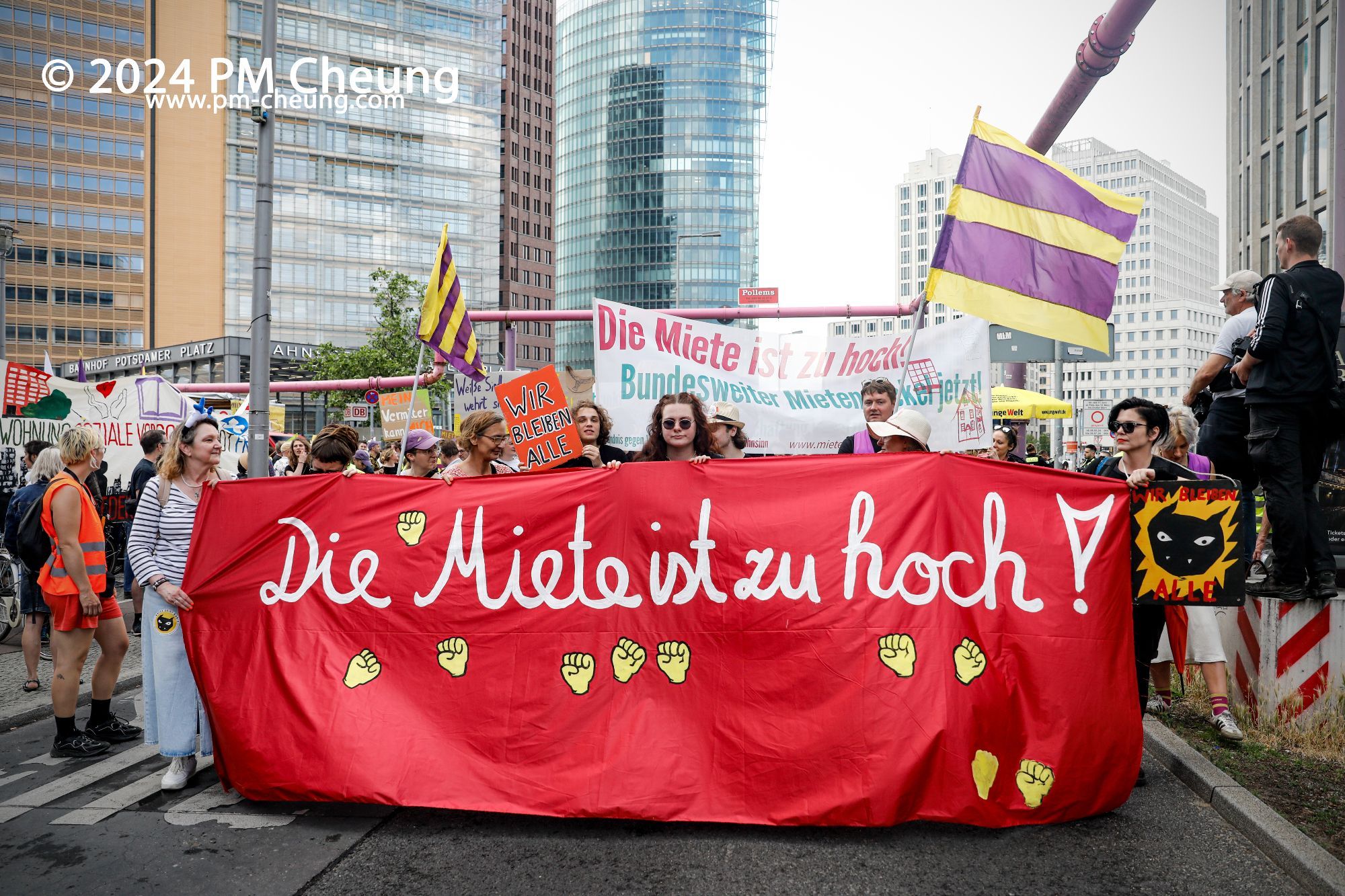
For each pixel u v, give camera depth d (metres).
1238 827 4.38
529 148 122.00
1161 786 4.99
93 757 5.73
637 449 9.26
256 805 4.81
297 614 4.97
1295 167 41.88
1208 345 153.12
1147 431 5.23
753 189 139.88
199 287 86.31
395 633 4.90
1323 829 4.20
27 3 81.38
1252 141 46.69
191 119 85.75
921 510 4.71
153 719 5.14
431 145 93.25
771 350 9.38
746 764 4.43
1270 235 44.66
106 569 6.03
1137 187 169.38
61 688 5.73
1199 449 6.81
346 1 89.12
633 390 9.25
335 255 88.31
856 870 3.94
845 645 4.54
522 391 6.50
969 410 8.79
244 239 87.38
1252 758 5.21
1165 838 4.29
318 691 4.82
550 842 4.28
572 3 145.62
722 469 4.85
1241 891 3.76
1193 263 185.12
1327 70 38.72
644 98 139.50
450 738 4.68
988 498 4.70
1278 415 5.78
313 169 87.75
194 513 5.23
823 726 4.42
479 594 4.90
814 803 4.30
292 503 5.06
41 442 8.25
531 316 13.35
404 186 91.88
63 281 83.31
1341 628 5.70
